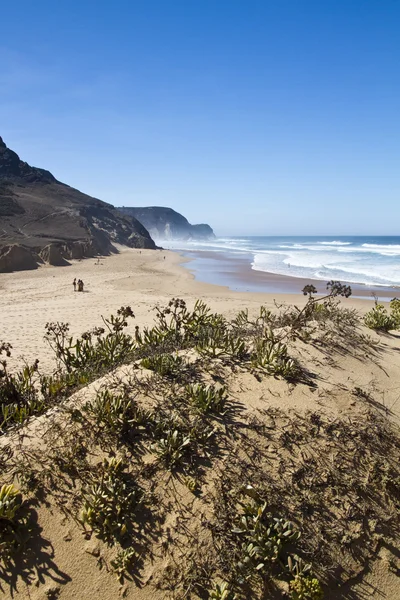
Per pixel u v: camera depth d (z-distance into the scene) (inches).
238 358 233.1
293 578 128.0
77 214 2613.2
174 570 127.3
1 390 217.3
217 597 120.5
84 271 1382.9
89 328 517.3
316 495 151.5
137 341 279.6
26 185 3287.4
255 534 133.7
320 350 253.4
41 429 173.3
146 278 1233.4
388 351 278.4
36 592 121.9
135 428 171.9
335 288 329.7
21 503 141.8
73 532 136.3
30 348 418.3
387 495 156.6
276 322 319.9
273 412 186.1
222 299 828.6
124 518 138.9
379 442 178.5
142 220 6899.6
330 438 175.6
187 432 171.5
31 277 1192.8
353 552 137.4
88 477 151.5
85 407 178.4
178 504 144.7
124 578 126.0
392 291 1021.8
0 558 128.3
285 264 1780.3
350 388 215.3
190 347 263.0
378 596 128.6
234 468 157.5
